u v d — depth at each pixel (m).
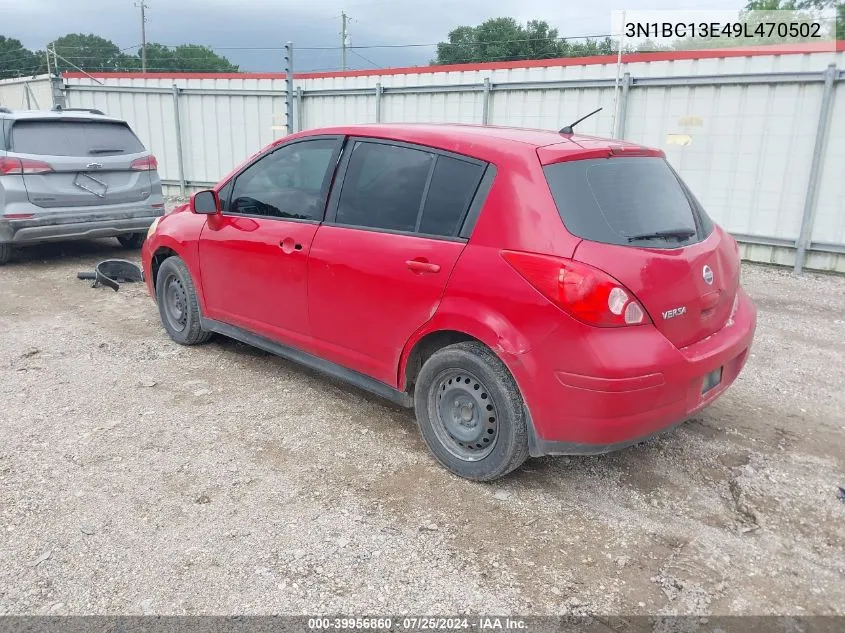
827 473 3.68
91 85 14.73
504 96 10.93
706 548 3.00
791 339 6.04
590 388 2.95
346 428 4.07
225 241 4.66
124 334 5.72
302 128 13.44
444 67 12.49
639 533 3.10
